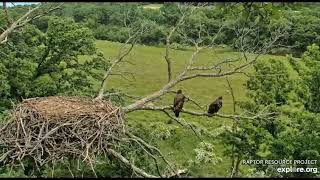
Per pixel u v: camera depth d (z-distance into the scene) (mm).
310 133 21422
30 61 26422
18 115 11391
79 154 10891
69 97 13000
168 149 26422
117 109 12219
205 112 15008
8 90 24656
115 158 15414
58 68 26953
